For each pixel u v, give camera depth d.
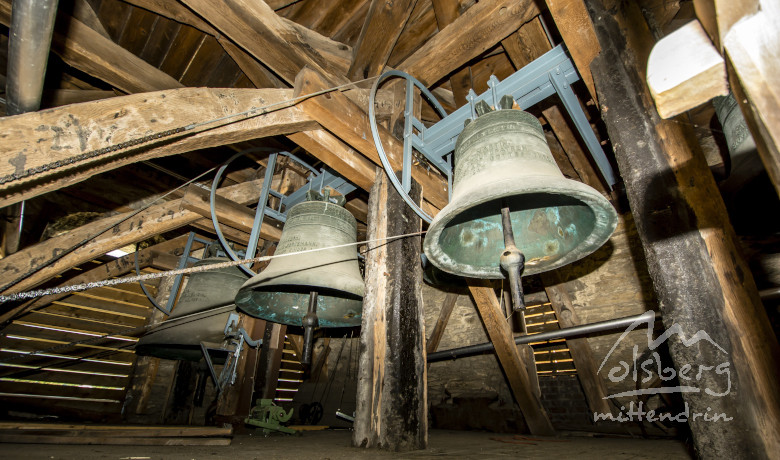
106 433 2.29
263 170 4.70
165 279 5.84
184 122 1.92
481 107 2.41
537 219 2.27
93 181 4.62
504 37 2.79
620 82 1.64
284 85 3.24
